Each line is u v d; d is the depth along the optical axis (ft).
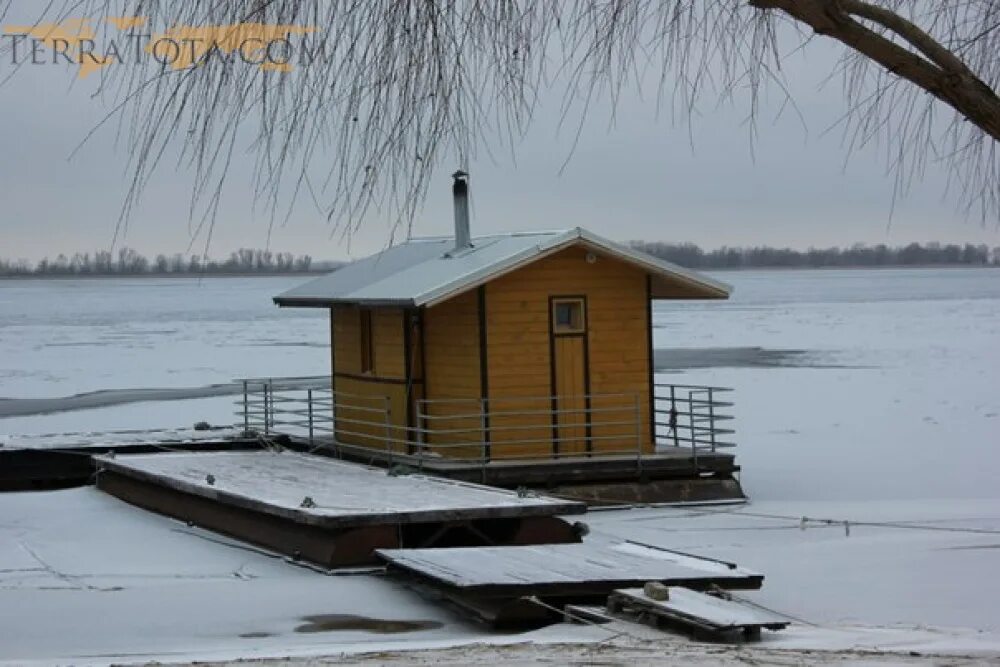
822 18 14.17
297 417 103.91
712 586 39.34
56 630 37.52
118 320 309.83
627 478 63.21
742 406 114.11
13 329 262.88
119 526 57.16
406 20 13.34
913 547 50.65
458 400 63.31
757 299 433.07
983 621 38.34
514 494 51.26
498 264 63.98
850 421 102.53
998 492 67.92
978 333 228.63
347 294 70.13
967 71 14.21
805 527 55.77
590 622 37.06
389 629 38.01
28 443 76.02
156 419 107.55
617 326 66.85
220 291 562.25
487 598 38.81
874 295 467.52
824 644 32.35
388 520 45.52
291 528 48.91
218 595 42.14
